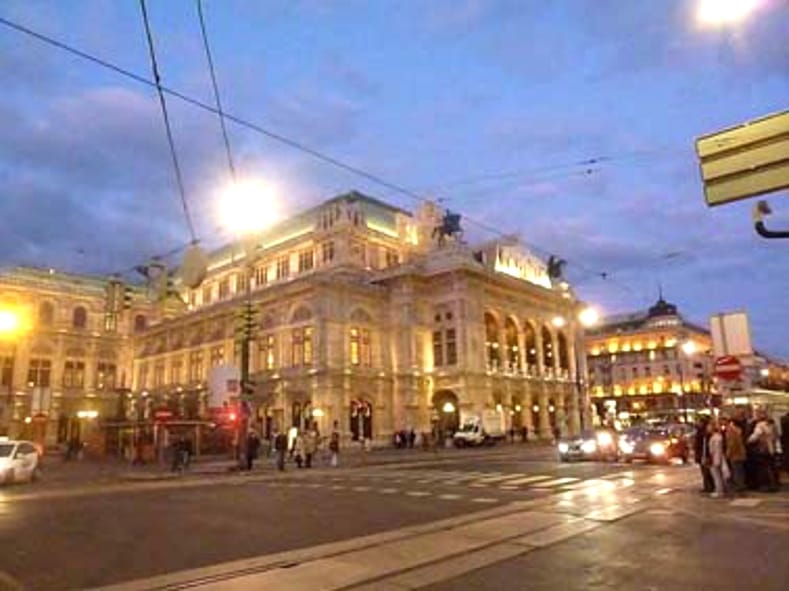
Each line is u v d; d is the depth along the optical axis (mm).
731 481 16500
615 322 116688
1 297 75500
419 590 7891
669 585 7812
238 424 33719
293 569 9117
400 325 64875
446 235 69812
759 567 8578
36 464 28359
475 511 14695
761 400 26344
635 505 14727
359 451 50219
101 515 15391
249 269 38562
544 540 10812
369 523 13344
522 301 73750
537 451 47250
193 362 73812
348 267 66938
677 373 102750
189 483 25172
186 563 9781
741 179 9703
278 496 19188
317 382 57188
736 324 16906
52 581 8781
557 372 77375
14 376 74750
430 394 64188
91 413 73250
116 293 36094
